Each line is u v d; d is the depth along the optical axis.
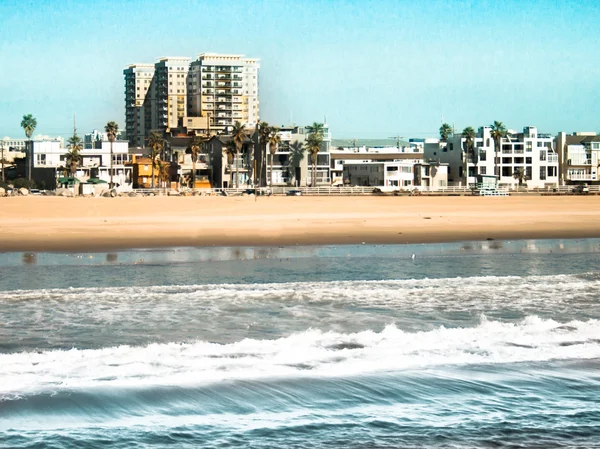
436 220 102.50
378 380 25.84
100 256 63.84
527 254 66.25
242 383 25.34
